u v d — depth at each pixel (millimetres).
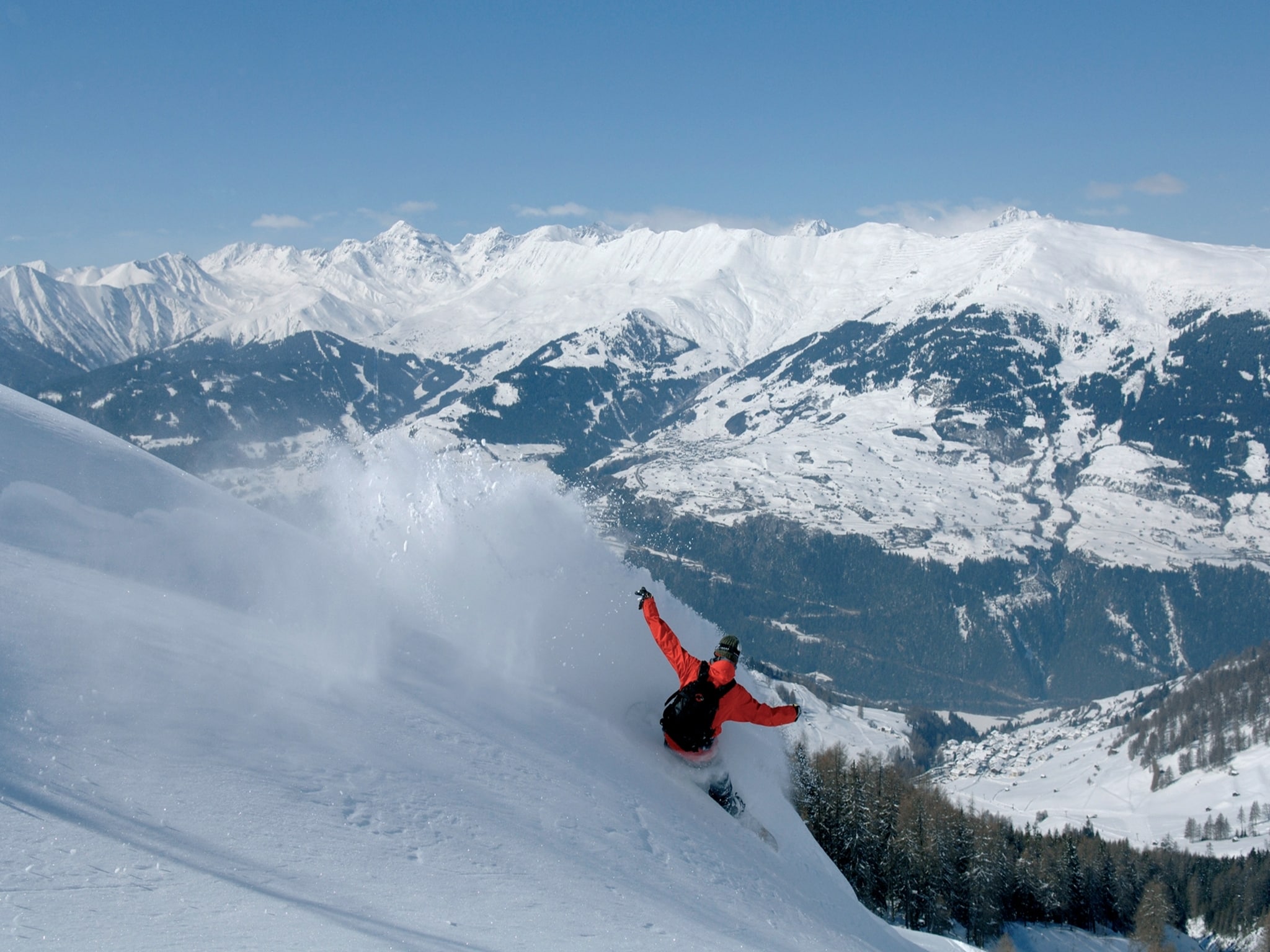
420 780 4293
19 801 2740
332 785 3830
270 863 2980
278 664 4938
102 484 7082
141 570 5758
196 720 3855
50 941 1996
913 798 44469
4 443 6992
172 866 2676
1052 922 53250
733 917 4727
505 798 4613
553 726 6215
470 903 3256
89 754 3246
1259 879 63969
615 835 4973
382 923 2764
